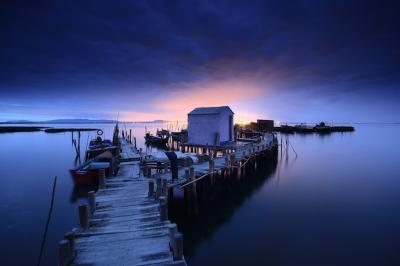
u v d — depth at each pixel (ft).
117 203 36.96
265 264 36.88
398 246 40.93
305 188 73.92
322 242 42.70
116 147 91.15
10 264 37.24
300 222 50.39
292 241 43.06
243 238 44.19
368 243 41.98
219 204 59.67
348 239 43.65
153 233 27.55
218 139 93.71
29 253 39.93
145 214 32.86
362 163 113.09
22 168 101.81
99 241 25.85
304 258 38.04
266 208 57.82
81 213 28.37
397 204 60.34
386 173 93.61
